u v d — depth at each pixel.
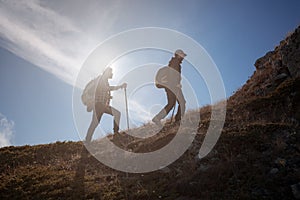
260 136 12.39
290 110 14.24
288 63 17.77
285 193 9.59
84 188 11.76
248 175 10.46
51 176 13.20
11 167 15.35
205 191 10.27
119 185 11.70
